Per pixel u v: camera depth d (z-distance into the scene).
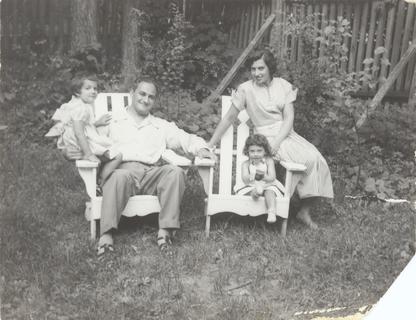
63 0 6.51
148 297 2.91
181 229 3.70
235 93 3.91
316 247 3.47
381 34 5.61
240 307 2.85
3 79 5.53
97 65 6.42
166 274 3.12
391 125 4.78
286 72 5.14
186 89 6.59
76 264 3.12
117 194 3.31
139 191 3.54
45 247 3.26
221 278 3.10
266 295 3.00
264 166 3.68
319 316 2.84
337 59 4.84
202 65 6.78
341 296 3.01
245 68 6.84
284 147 3.80
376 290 3.06
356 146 4.68
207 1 7.34
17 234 3.34
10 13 6.16
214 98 6.16
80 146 3.46
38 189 3.99
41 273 3.02
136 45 6.39
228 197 3.58
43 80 5.70
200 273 3.18
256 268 3.23
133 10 6.37
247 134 3.89
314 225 3.82
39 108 5.38
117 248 3.35
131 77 6.11
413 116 4.87
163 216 3.41
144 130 3.73
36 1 6.33
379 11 5.57
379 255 3.37
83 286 2.98
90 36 6.53
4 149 4.50
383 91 5.05
